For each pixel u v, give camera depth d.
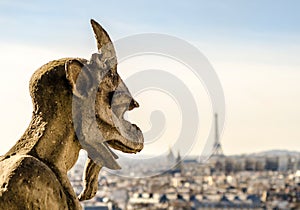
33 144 14.27
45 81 14.38
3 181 13.73
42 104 14.38
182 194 188.62
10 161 13.95
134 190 174.50
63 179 14.24
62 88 14.34
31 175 13.80
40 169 13.91
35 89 14.39
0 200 13.63
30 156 14.05
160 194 179.50
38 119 14.38
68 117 14.37
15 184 13.70
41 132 14.30
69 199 14.18
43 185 13.85
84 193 14.82
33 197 13.75
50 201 13.88
